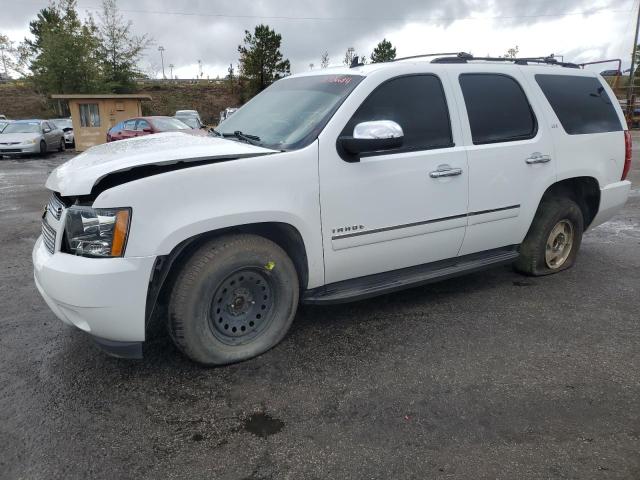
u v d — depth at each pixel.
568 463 2.42
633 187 10.02
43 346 3.56
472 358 3.39
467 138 3.94
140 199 2.78
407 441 2.58
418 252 3.86
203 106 47.03
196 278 3.02
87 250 2.83
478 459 2.45
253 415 2.79
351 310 4.16
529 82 4.41
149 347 3.54
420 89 3.78
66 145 24.77
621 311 4.13
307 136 3.35
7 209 8.62
